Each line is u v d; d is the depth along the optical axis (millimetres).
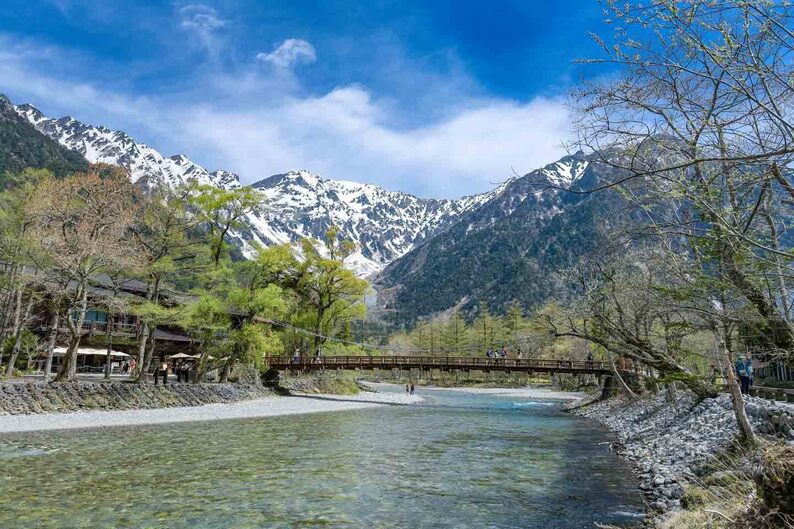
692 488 10602
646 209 5652
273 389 47562
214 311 36094
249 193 38594
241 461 16672
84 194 28656
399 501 12000
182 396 34156
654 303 7945
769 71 4059
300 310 53406
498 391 86625
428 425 30141
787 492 5391
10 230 29188
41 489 12273
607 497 12430
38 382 26875
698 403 20484
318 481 13938
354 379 65625
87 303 29578
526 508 11469
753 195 5594
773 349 6664
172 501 11555
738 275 6305
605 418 34656
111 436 21375
